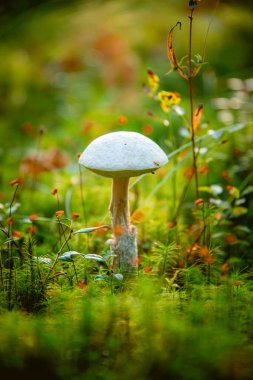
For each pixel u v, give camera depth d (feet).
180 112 1.92
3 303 1.66
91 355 1.46
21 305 1.66
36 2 3.67
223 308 1.63
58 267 1.81
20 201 2.40
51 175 2.75
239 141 2.57
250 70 3.85
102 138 1.67
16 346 1.48
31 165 2.75
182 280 1.84
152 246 2.04
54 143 3.23
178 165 2.15
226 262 1.97
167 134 3.08
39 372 1.42
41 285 1.71
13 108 4.05
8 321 1.55
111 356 1.45
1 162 2.95
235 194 1.94
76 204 2.37
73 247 1.99
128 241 1.77
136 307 1.62
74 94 4.17
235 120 2.70
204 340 1.49
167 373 1.41
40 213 2.34
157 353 1.46
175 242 1.98
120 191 1.75
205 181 2.50
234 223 2.20
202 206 1.97
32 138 3.45
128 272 1.78
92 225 2.13
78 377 1.40
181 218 2.21
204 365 1.43
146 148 1.65
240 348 1.48
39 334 1.52
